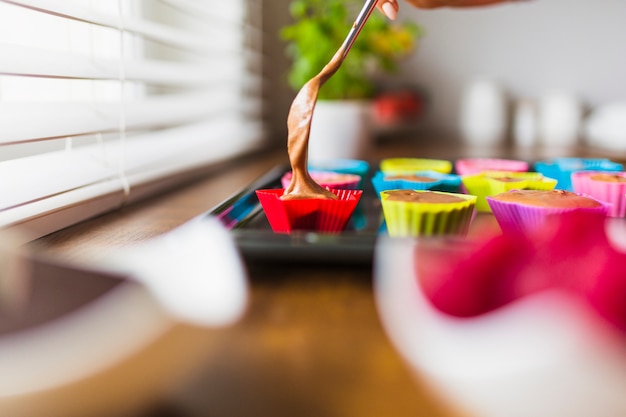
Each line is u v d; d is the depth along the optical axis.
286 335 0.39
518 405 0.31
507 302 0.39
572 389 0.33
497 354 0.36
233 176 1.21
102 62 0.84
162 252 0.49
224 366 0.35
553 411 0.31
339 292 0.47
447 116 2.20
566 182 1.04
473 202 0.69
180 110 1.17
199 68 1.36
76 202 0.72
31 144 0.81
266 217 0.74
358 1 1.64
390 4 0.98
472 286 0.40
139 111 0.97
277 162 1.47
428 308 0.41
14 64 0.62
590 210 0.64
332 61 0.71
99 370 0.33
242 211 0.73
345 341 0.38
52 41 0.89
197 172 1.19
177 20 1.41
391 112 1.93
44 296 0.38
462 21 2.14
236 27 1.58
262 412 0.31
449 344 0.38
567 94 2.14
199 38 1.33
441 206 0.66
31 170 0.69
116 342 0.35
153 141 1.08
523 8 2.11
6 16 0.80
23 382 0.32
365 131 1.52
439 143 1.93
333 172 1.00
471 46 2.15
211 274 0.47
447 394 0.32
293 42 1.98
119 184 0.84
